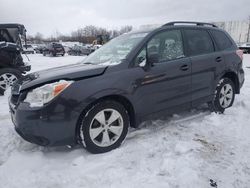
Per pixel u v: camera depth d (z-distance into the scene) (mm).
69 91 3191
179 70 4148
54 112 3131
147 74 3768
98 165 3186
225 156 3371
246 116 4855
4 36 9031
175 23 4480
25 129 3195
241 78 5434
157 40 4074
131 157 3365
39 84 3301
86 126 3334
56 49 31938
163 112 4094
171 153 3430
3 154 3486
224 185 2783
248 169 3078
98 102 3410
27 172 3016
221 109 5055
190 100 4430
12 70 7438
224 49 5066
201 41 4699
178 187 2738
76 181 2861
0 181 2850
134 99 3672
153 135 4035
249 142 3781
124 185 2771
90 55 4758
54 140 3217
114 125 3602
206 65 4578
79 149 3584
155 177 2904
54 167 3162
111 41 4785
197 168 3076
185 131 4188
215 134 4070
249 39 50500
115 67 3594
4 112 5457
